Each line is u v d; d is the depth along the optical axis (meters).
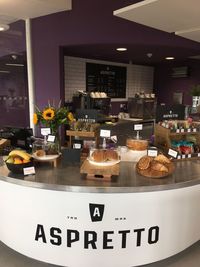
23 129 2.72
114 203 1.99
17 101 4.56
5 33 4.40
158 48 4.06
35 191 2.06
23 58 4.30
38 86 4.19
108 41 3.69
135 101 5.77
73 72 5.36
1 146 2.68
